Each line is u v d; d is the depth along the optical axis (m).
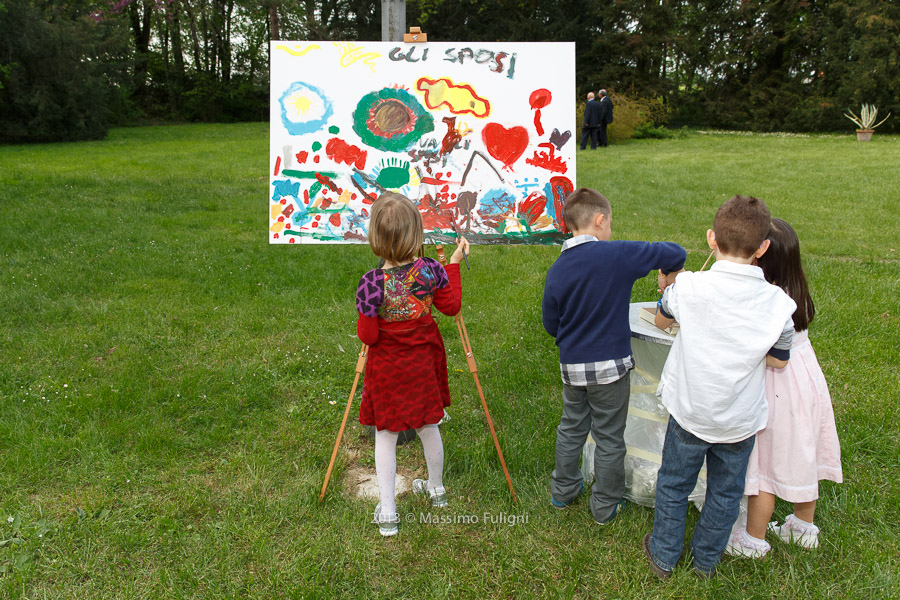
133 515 2.69
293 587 2.30
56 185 10.48
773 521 2.70
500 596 2.31
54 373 3.95
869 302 5.07
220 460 3.13
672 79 30.56
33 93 21.02
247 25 34.41
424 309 2.51
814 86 26.91
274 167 3.12
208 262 6.40
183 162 14.34
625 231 7.70
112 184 10.80
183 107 33.97
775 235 2.33
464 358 4.30
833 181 10.85
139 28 34.81
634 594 2.29
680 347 2.26
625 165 13.45
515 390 3.85
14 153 17.52
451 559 2.46
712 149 17.27
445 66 3.11
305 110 3.10
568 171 3.16
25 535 2.56
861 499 2.77
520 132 3.14
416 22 31.64
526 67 3.13
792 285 2.34
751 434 2.17
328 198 3.14
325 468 3.10
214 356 4.29
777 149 16.97
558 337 2.56
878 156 14.48
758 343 2.09
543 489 2.88
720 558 2.43
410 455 3.26
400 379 2.50
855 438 3.17
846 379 3.81
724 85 28.84
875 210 8.64
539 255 6.83
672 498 2.32
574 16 30.59
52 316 4.86
